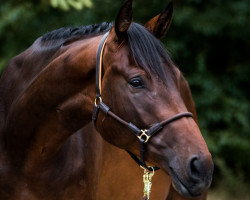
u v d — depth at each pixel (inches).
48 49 137.7
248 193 390.3
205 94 397.1
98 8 403.2
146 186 132.4
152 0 408.5
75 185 136.8
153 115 110.5
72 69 123.5
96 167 145.6
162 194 191.3
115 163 161.2
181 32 410.9
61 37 138.6
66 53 127.4
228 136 393.4
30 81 136.4
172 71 113.8
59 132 129.7
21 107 132.6
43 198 134.1
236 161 407.8
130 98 112.3
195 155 104.0
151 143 112.4
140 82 111.2
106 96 117.2
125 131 115.8
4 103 144.3
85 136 144.3
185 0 415.2
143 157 115.6
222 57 435.8
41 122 130.1
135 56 111.9
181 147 106.7
